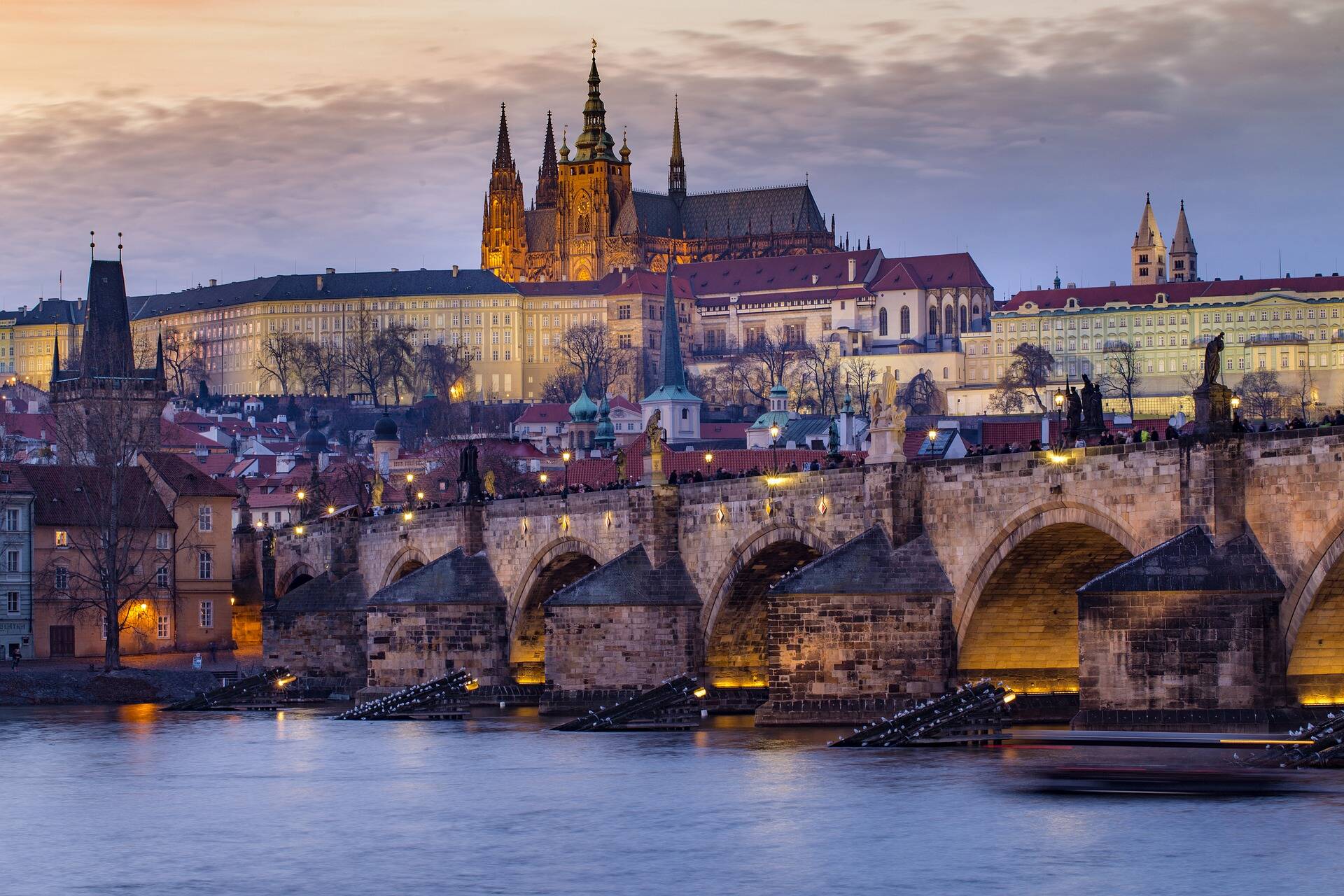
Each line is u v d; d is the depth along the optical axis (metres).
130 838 168.75
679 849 154.88
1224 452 167.38
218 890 148.12
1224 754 163.62
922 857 148.00
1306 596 162.25
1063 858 145.62
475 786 189.00
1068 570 192.75
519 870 151.00
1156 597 166.00
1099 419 198.88
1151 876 139.50
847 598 199.38
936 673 197.38
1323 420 181.00
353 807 180.50
